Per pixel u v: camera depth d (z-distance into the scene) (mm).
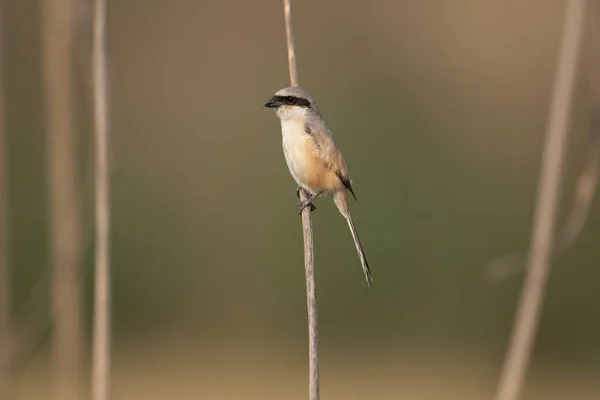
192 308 14961
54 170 8539
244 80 15531
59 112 8492
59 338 8633
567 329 14383
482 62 15383
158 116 15383
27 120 14898
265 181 14969
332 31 15570
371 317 14531
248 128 15227
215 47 15688
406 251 14539
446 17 15625
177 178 15141
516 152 14789
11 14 15016
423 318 14445
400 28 15562
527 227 14406
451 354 14219
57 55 8438
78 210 8562
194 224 15047
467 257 14445
